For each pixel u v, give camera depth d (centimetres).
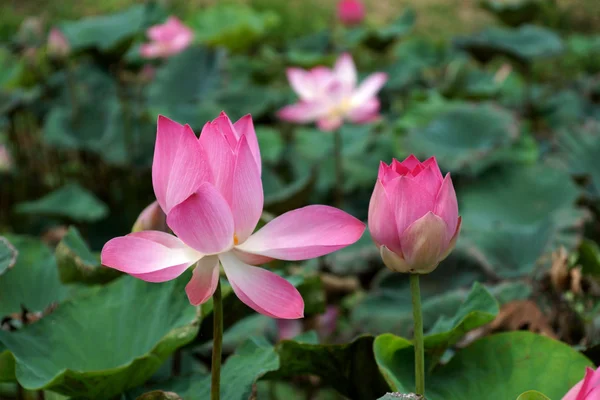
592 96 508
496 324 198
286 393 272
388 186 155
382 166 157
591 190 328
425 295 246
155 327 177
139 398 166
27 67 461
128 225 419
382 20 832
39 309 193
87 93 467
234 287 151
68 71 420
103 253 149
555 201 312
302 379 237
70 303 180
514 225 306
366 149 404
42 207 358
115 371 167
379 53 573
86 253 195
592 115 479
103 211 356
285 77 564
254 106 450
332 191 385
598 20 781
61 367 173
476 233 280
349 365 180
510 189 324
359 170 387
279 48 737
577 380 171
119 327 179
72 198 364
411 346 175
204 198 148
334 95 334
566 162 338
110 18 476
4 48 508
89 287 196
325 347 177
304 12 823
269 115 455
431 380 174
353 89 343
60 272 191
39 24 465
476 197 325
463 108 378
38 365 171
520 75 654
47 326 177
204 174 151
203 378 173
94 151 411
